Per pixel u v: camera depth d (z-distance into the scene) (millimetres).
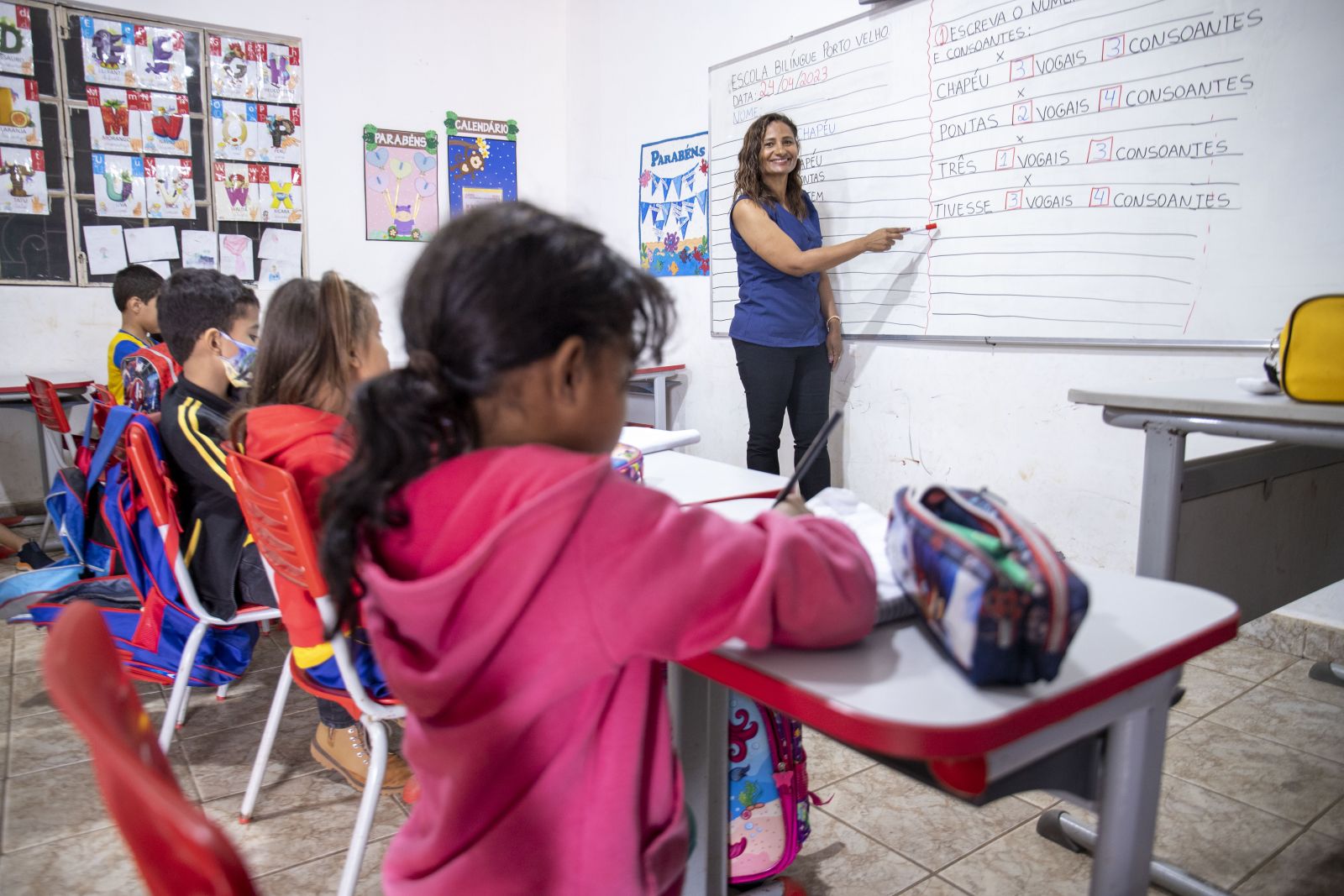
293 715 2121
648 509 602
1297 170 2131
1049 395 2723
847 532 678
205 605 1743
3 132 3777
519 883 632
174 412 1720
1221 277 2295
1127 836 728
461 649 595
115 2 3908
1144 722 711
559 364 622
